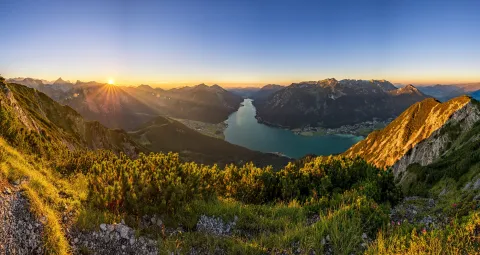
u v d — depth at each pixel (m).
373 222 10.16
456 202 13.83
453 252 6.95
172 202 10.35
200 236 9.04
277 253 8.41
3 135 15.77
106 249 7.52
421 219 12.39
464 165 30.45
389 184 17.50
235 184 16.80
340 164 21.31
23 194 7.72
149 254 7.72
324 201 13.82
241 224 10.70
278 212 12.86
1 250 6.00
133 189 10.20
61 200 8.88
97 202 9.43
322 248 8.55
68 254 6.86
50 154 18.84
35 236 6.72
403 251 7.66
